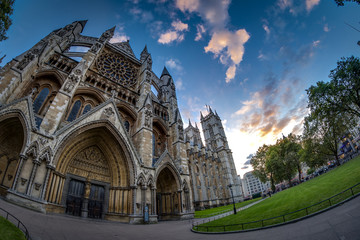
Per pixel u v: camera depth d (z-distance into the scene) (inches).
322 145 1855.3
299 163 2532.0
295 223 530.9
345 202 566.3
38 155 716.0
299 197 972.6
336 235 349.7
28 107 768.9
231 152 3905.0
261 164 2790.4
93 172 1002.1
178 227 786.2
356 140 2496.3
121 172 1035.3
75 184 924.6
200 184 2605.8
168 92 1871.3
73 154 932.0
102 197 991.6
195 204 2331.4
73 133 861.8
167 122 1628.9
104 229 609.3
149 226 827.4
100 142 1042.7
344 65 960.9
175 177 1243.2
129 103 1374.3
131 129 1350.9
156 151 1460.4
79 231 501.7
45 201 683.4
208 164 3011.8
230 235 542.9
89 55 1267.2
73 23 1510.8
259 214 831.1
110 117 1029.2
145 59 1728.6
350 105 1037.8
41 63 1035.3
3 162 788.6
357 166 1096.2
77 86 1046.4
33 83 1015.6
